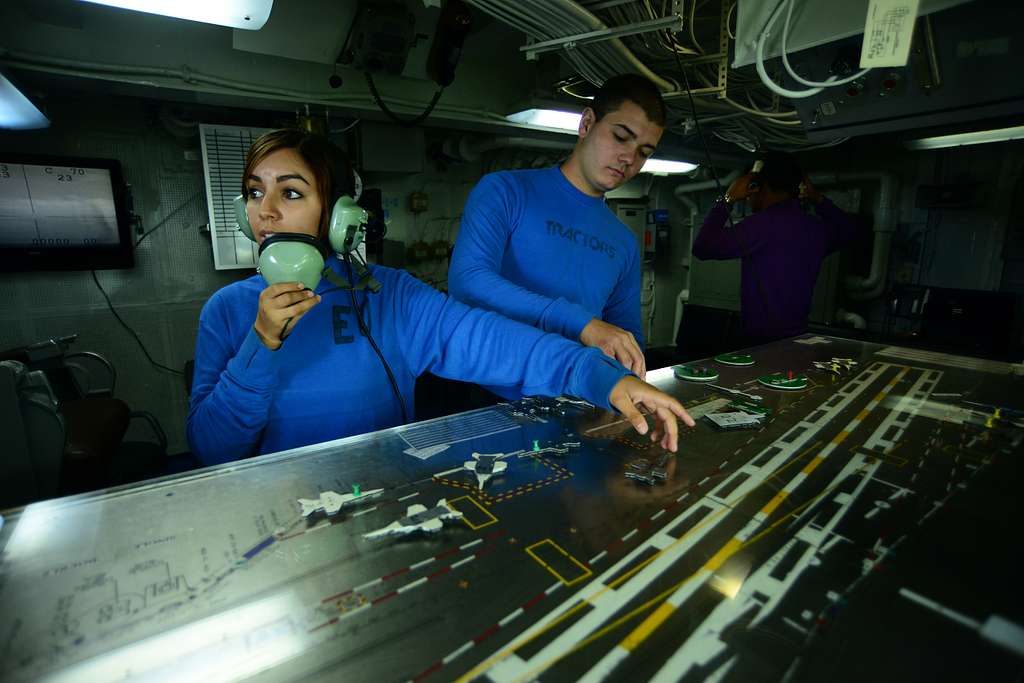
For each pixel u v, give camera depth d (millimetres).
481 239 1350
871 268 4117
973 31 1338
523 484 722
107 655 419
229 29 2367
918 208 3941
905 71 1483
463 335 1078
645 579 525
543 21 1592
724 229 2518
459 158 3656
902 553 577
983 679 413
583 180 1496
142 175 2791
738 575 535
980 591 516
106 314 2818
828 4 1355
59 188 2557
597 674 408
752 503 683
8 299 2590
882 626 467
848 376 1318
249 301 1021
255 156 907
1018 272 3562
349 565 540
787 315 2518
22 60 2039
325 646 434
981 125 2836
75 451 1628
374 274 1159
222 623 456
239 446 934
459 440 864
